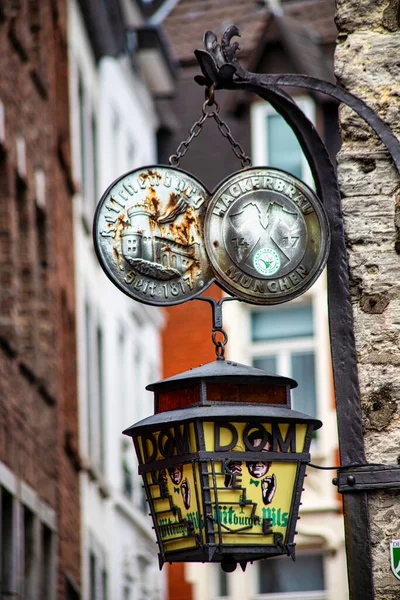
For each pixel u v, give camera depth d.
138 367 50.75
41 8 38.41
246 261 13.32
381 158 14.66
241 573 48.19
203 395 12.84
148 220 13.15
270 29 49.91
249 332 49.97
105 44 47.28
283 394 13.03
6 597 31.88
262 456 12.80
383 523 13.85
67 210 41.50
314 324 49.34
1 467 31.28
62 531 37.53
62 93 41.62
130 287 13.03
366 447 14.12
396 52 14.95
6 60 34.12
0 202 34.12
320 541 46.97
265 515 12.77
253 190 13.45
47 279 37.66
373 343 14.32
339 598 46.72
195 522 12.74
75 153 42.94
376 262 14.48
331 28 52.78
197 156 52.59
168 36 57.03
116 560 45.62
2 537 32.34
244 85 13.88
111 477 45.44
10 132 34.25
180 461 12.80
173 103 55.03
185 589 49.22
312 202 13.53
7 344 32.25
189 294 13.18
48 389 36.31
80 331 42.44
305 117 14.24
